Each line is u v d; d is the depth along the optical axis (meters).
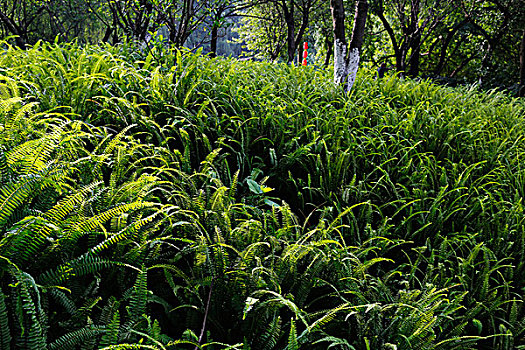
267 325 2.10
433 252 3.29
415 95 6.70
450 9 15.52
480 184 4.61
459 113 6.49
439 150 5.09
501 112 7.26
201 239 2.30
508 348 2.73
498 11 17.66
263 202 3.46
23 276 1.62
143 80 4.23
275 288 2.26
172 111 4.02
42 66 4.10
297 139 4.31
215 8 7.79
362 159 4.35
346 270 2.59
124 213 2.12
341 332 2.38
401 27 15.84
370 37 17.33
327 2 16.67
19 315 1.59
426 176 4.12
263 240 2.64
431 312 2.35
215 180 2.94
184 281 2.35
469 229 3.92
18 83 3.61
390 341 2.31
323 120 4.66
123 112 3.72
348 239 3.40
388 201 3.93
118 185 2.68
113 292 2.12
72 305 1.81
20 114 2.49
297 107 4.91
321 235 2.86
